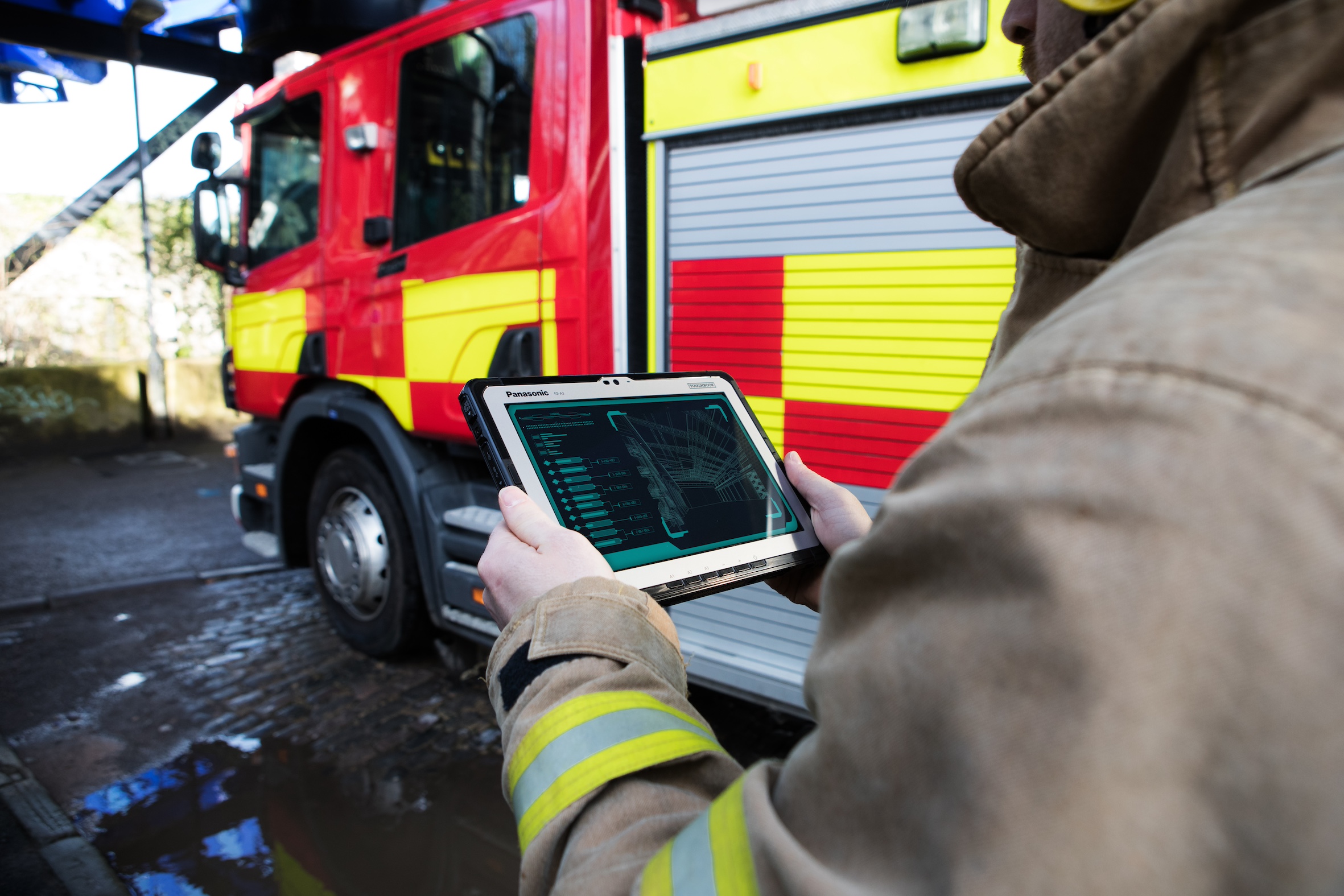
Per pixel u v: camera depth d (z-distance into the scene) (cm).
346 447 325
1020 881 28
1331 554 25
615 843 47
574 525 85
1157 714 27
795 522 104
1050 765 28
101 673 334
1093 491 29
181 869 219
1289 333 29
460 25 262
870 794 34
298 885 213
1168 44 40
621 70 225
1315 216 32
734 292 219
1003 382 35
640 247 233
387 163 289
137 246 1178
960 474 34
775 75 204
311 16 362
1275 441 27
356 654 347
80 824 238
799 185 207
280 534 359
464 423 265
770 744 270
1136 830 27
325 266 318
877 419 203
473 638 281
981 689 30
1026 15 68
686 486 97
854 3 192
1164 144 43
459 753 272
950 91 183
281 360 351
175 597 427
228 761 269
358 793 252
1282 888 26
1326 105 37
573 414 94
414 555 310
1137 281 34
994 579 31
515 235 247
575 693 55
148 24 741
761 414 219
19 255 1015
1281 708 26
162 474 797
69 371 913
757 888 37
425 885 213
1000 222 53
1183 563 27
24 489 725
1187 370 29
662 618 64
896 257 196
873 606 38
